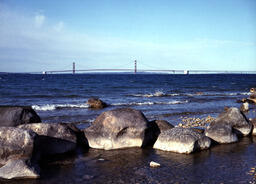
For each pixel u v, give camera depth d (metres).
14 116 8.12
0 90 32.47
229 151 7.94
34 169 5.87
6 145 6.14
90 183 5.55
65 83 53.94
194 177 5.84
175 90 38.88
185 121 13.22
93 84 51.72
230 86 51.91
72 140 7.77
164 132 8.35
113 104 20.28
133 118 8.35
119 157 7.33
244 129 9.99
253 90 36.12
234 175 5.96
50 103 20.78
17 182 5.51
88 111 16.73
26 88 36.62
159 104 20.89
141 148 8.22
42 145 7.31
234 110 10.20
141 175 5.97
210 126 9.61
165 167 6.51
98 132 8.24
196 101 23.72
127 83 58.75
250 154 7.67
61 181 5.65
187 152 7.58
